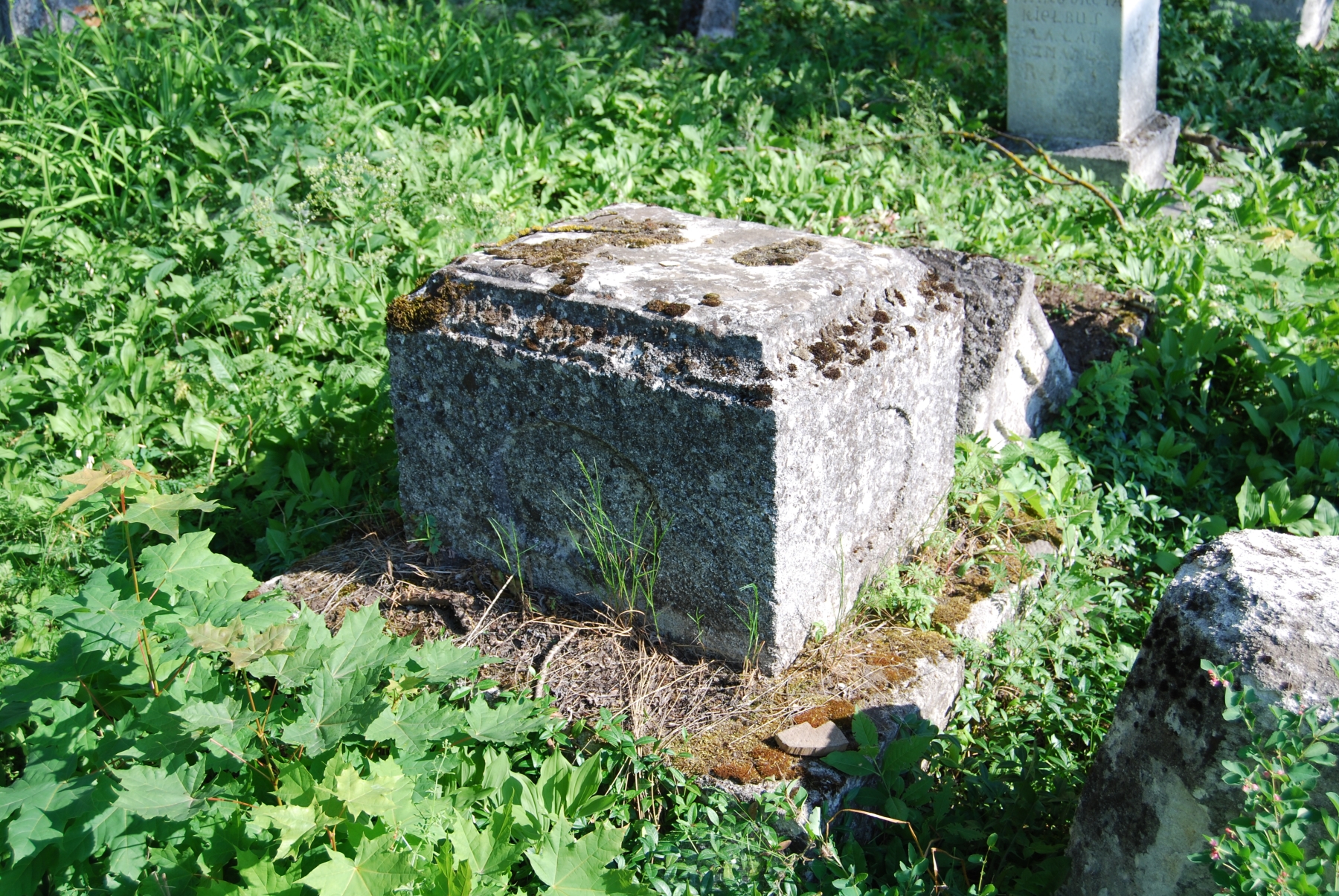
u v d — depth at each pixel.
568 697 2.73
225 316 4.36
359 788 1.96
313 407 3.85
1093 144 6.91
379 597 3.09
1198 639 1.90
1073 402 4.23
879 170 5.95
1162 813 1.96
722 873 2.23
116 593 2.39
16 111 5.52
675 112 6.44
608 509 2.81
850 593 2.96
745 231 3.20
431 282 2.95
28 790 2.20
